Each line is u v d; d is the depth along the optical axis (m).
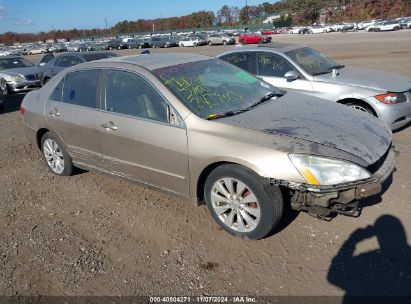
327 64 7.00
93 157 4.63
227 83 4.39
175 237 3.77
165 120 3.83
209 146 3.50
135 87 4.12
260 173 3.25
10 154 6.67
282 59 6.71
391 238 3.47
